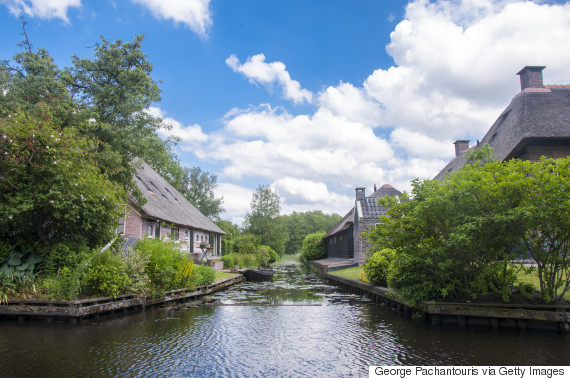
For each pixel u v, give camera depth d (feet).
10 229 35.29
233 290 58.59
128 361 20.49
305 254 158.40
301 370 19.36
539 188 26.45
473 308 28.96
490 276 30.04
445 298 31.53
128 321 31.71
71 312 30.01
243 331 28.35
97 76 52.21
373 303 43.50
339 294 52.80
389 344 24.22
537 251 27.71
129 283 35.99
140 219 58.23
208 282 53.62
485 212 28.22
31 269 32.99
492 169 28.78
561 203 25.17
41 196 32.01
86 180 35.47
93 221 37.45
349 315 35.37
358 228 80.69
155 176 94.22
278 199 167.73
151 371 18.97
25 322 30.17
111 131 48.01
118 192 40.75
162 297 40.50
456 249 29.91
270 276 78.48
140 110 52.75
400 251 32.96
